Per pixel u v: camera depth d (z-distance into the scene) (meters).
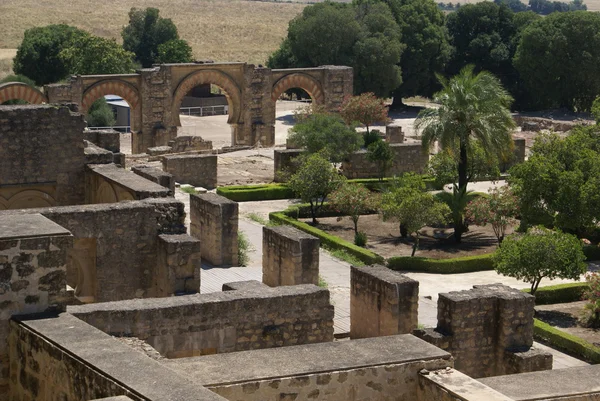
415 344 26.31
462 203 66.94
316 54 129.00
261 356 25.25
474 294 39.62
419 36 134.75
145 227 39.78
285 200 77.19
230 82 104.62
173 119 102.88
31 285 24.62
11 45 189.00
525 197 63.31
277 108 132.75
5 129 45.97
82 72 125.25
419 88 139.75
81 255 39.53
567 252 51.97
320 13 128.75
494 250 64.88
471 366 39.38
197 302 30.97
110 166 48.03
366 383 24.89
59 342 23.00
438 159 74.19
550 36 126.75
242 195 76.31
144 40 164.25
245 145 104.56
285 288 33.22
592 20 126.00
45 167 47.09
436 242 67.00
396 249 64.69
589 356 45.81
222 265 55.16
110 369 21.28
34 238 24.44
